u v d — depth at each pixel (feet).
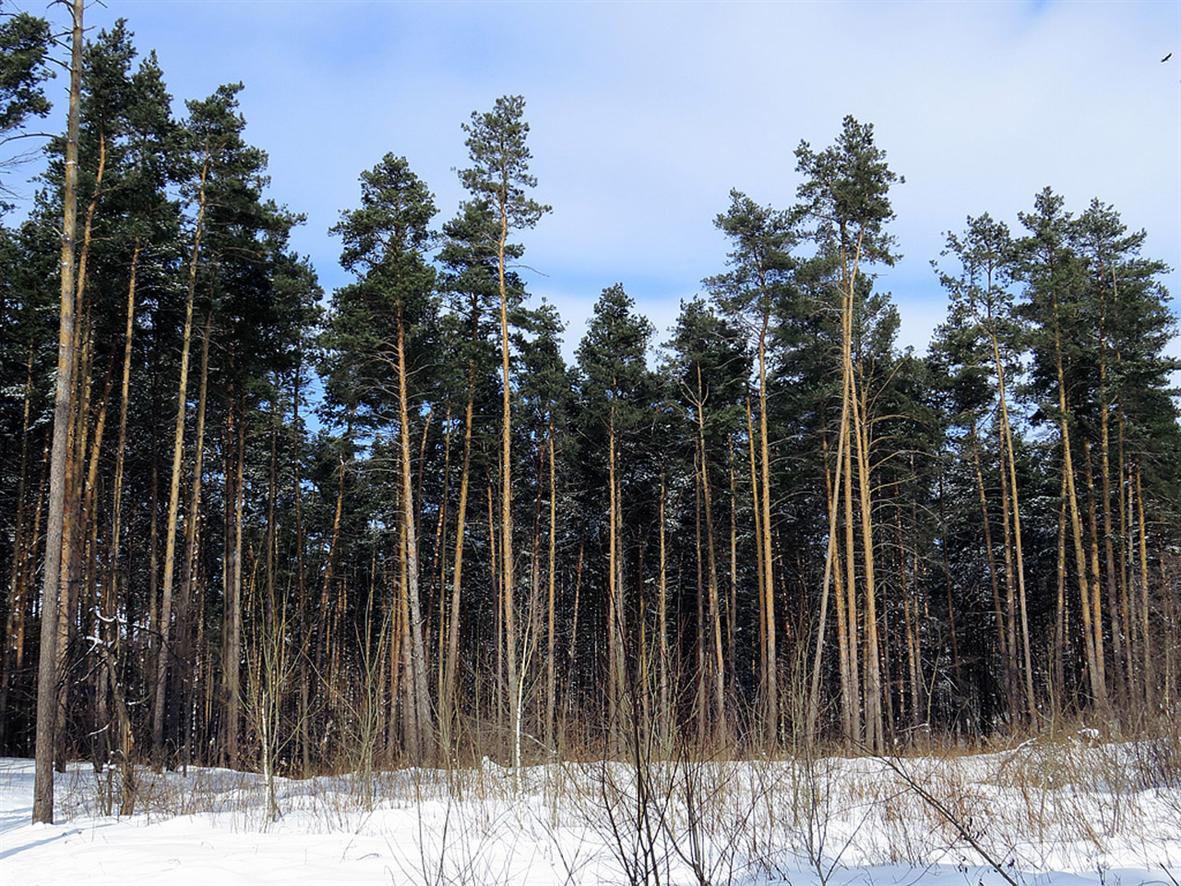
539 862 25.62
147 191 66.95
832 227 79.56
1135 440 92.89
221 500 117.08
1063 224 92.63
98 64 65.16
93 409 83.66
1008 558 95.71
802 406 92.53
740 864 23.59
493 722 41.57
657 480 114.42
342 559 122.21
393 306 76.59
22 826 37.55
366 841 30.58
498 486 109.40
